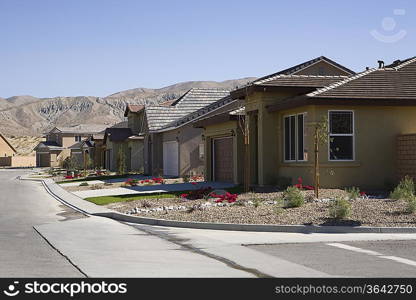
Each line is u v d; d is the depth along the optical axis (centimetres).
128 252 1119
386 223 1383
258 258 1040
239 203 1789
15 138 15712
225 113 2664
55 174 5531
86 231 1465
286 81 2359
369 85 2169
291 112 2244
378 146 2144
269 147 2333
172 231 1446
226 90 4519
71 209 2153
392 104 2112
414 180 2055
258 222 1458
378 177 2142
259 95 2341
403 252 1087
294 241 1238
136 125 5250
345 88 2133
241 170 2619
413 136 2062
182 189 2594
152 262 1008
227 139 2867
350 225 1376
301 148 2194
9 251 1131
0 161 10131
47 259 1040
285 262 997
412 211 1482
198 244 1217
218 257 1056
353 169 2117
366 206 1589
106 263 998
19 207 2253
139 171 4844
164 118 4178
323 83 2364
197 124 3081
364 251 1102
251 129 2489
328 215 1488
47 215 1927
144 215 1723
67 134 9781
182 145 3638
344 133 2116
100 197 2470
